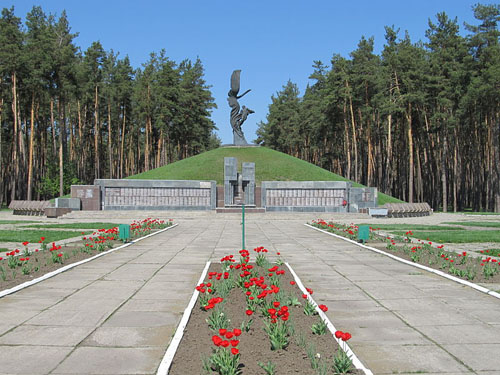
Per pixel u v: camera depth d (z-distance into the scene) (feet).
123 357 16.28
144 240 57.36
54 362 15.75
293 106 283.18
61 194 160.04
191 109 243.19
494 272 32.73
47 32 158.51
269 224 88.63
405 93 166.40
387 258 41.78
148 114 211.41
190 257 42.04
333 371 14.74
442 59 162.30
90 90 197.47
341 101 189.67
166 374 14.34
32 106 157.38
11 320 20.98
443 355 16.62
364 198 119.65
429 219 109.40
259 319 20.89
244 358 15.96
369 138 189.88
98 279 31.17
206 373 14.61
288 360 15.72
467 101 145.59
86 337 18.54
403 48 173.27
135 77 249.75
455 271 32.53
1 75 153.89
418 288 28.48
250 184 121.08
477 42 156.35
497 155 158.81
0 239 54.49
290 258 41.88
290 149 297.12
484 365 15.64
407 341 18.19
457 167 190.08
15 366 15.35
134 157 273.75
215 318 19.97
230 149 166.20
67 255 39.75
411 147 160.66
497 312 22.70
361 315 22.12
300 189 119.34
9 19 161.27
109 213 108.17
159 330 19.53
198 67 272.51
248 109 172.76
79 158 217.97
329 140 245.65
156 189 117.50
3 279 29.68
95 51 194.90
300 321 20.65
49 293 26.76
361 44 188.55
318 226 79.41
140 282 30.17
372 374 14.55
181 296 26.12
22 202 121.49
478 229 76.38
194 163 154.51
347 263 38.81
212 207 119.03
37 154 202.28
